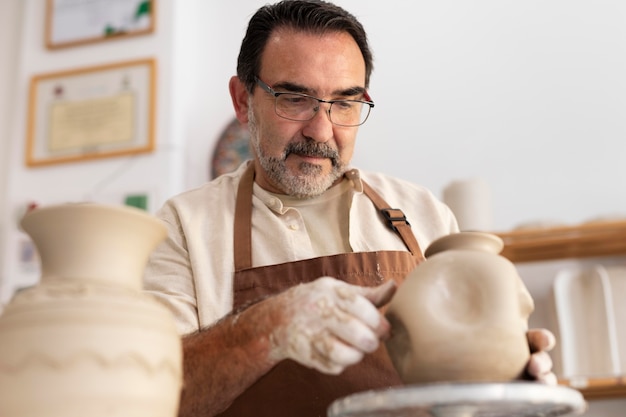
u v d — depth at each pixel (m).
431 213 1.64
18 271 2.81
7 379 0.75
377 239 1.54
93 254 0.85
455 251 0.95
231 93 1.77
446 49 2.67
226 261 1.47
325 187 1.53
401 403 0.75
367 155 2.64
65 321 0.77
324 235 1.56
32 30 3.04
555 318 2.37
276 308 0.97
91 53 2.95
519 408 0.81
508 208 2.52
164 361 0.82
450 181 2.56
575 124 2.54
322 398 1.30
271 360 1.00
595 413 2.37
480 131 2.59
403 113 2.65
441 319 0.89
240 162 2.71
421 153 2.61
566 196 2.49
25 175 2.90
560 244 2.39
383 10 2.75
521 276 2.50
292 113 1.50
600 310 2.32
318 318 0.92
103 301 0.80
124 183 2.77
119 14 2.93
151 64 2.84
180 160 2.75
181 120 2.79
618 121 2.51
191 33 2.91
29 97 2.96
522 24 2.64
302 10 1.55
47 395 0.74
